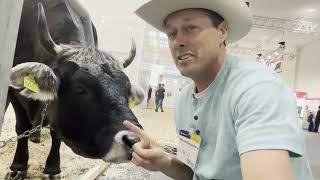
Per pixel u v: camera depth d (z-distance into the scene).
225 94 1.14
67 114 1.96
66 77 1.94
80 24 2.30
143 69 4.37
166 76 11.55
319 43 14.41
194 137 1.31
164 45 5.14
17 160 1.98
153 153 1.31
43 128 2.12
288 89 1.03
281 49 10.94
